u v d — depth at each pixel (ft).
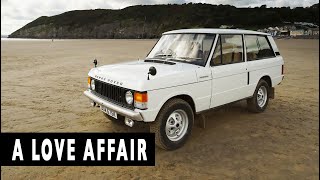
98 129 17.07
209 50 15.74
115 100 13.92
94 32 422.41
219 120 18.99
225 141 15.48
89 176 11.97
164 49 17.69
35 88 29.53
